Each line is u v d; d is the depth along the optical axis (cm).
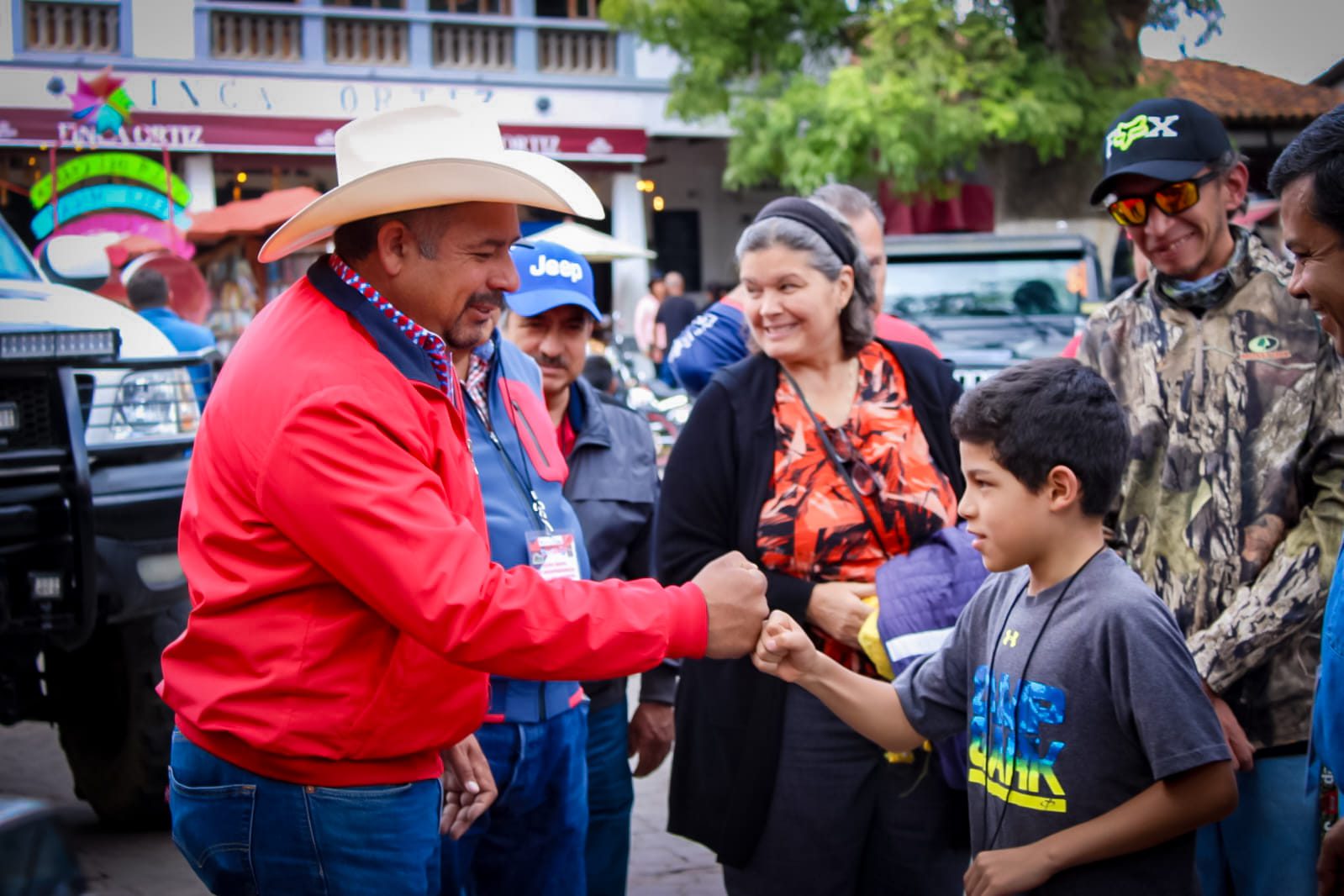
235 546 229
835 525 307
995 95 1380
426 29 2120
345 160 243
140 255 1429
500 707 302
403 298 238
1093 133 1393
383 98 2083
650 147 2467
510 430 309
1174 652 230
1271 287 306
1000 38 1405
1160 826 227
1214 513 304
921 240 1135
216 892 244
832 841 307
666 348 1700
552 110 2192
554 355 363
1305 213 213
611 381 744
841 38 1627
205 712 230
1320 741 222
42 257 1017
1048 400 238
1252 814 300
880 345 326
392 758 236
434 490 227
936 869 307
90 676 514
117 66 1911
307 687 226
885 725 268
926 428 317
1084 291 1112
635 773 401
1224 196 311
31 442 461
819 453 312
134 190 1767
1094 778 235
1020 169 1552
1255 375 303
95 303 557
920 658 290
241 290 1884
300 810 231
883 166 1436
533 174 239
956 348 1077
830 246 311
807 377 318
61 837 218
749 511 312
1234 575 301
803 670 262
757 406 316
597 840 371
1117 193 316
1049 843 234
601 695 367
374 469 221
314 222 231
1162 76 1288
